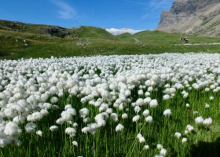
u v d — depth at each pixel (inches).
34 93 240.5
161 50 1736.0
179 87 287.6
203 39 3681.1
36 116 171.2
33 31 4089.6
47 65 561.3
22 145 158.7
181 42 3287.4
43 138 174.9
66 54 1547.7
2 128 142.4
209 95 287.1
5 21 4023.1
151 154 165.0
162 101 265.6
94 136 174.9
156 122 213.0
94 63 641.6
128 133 191.2
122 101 217.3
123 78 272.8
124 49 1664.6
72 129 159.9
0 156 140.6
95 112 215.9
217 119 226.7
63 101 247.8
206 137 185.6
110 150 168.7
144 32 5954.7
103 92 216.7
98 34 4849.9
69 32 4830.2
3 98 221.5
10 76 403.5
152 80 282.8
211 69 474.0
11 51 1520.7
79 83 270.8
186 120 221.9
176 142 176.1
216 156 162.4
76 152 163.5
